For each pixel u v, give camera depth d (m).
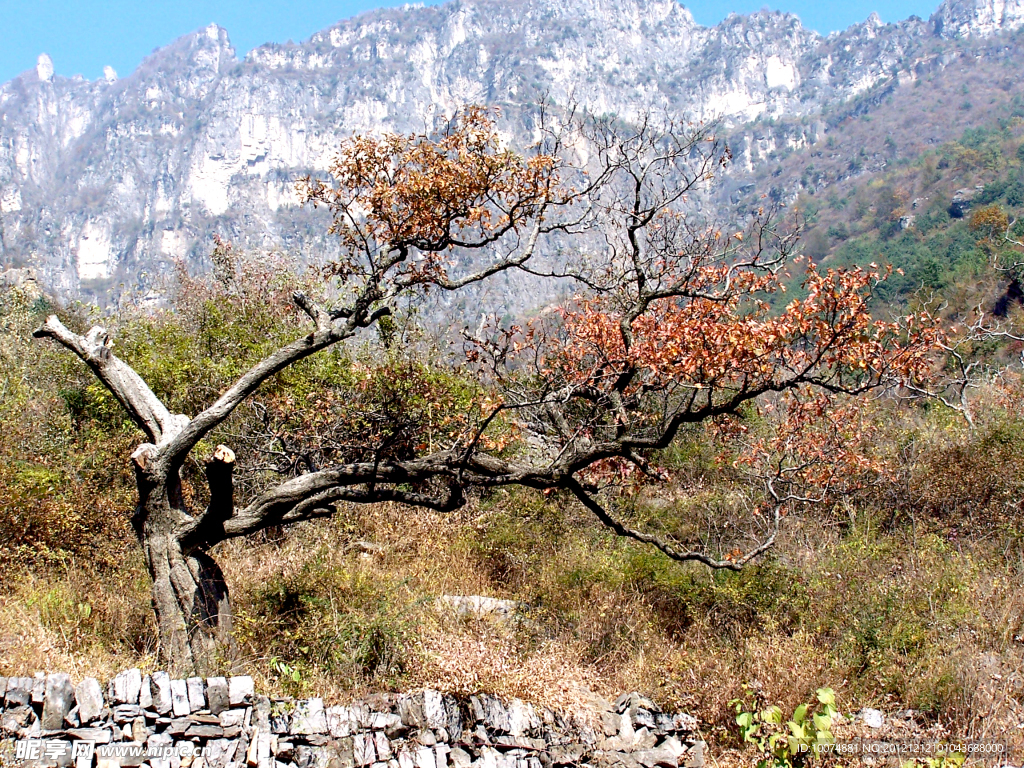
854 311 6.62
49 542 8.47
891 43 167.38
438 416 10.36
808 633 7.88
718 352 6.78
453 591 8.79
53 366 13.48
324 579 7.93
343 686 6.49
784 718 6.56
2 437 10.39
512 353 8.28
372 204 7.10
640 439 7.32
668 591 8.75
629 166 8.00
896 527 10.37
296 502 6.88
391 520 10.16
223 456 6.46
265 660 6.71
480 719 5.90
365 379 10.70
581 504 10.80
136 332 12.94
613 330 7.66
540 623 8.09
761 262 7.39
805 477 10.38
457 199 7.16
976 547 9.45
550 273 7.99
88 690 5.12
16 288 16.98
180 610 6.54
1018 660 7.18
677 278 7.92
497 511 10.41
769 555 9.08
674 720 6.58
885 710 6.96
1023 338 15.78
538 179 7.47
